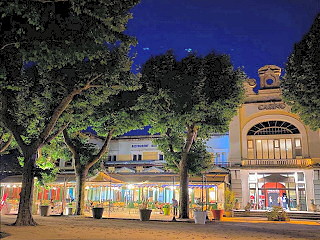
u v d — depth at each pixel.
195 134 22.25
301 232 14.07
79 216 20.53
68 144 21.09
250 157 32.16
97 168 24.27
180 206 20.44
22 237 10.05
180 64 20.25
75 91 14.92
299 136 31.48
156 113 19.81
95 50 10.19
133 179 26.69
